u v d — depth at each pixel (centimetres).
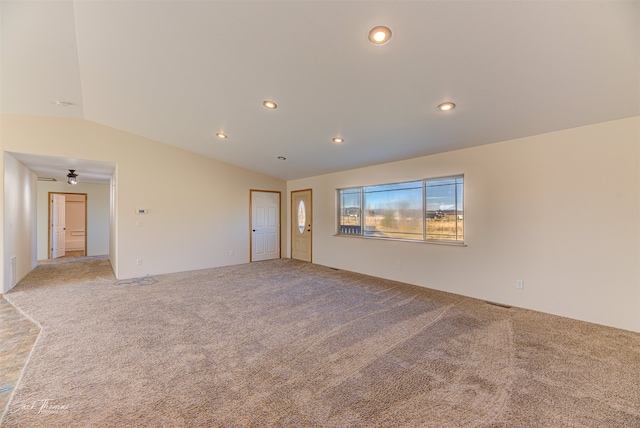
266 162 577
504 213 353
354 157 479
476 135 343
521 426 152
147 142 509
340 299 378
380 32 191
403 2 166
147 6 195
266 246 696
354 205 576
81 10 202
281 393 181
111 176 627
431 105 281
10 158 414
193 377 198
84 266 614
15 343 247
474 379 196
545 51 193
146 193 509
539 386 187
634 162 267
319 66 239
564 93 241
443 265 417
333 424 154
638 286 266
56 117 424
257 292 410
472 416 160
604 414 161
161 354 230
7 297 380
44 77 303
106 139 466
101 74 294
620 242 275
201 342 252
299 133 396
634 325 269
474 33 183
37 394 177
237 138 451
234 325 290
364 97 281
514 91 245
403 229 485
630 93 233
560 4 156
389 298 383
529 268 334
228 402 172
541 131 317
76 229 955
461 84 241
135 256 499
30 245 556
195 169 570
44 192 728
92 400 172
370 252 527
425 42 196
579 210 298
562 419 157
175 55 250
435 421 156
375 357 226
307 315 319
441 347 242
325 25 191
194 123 408
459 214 409
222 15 194
